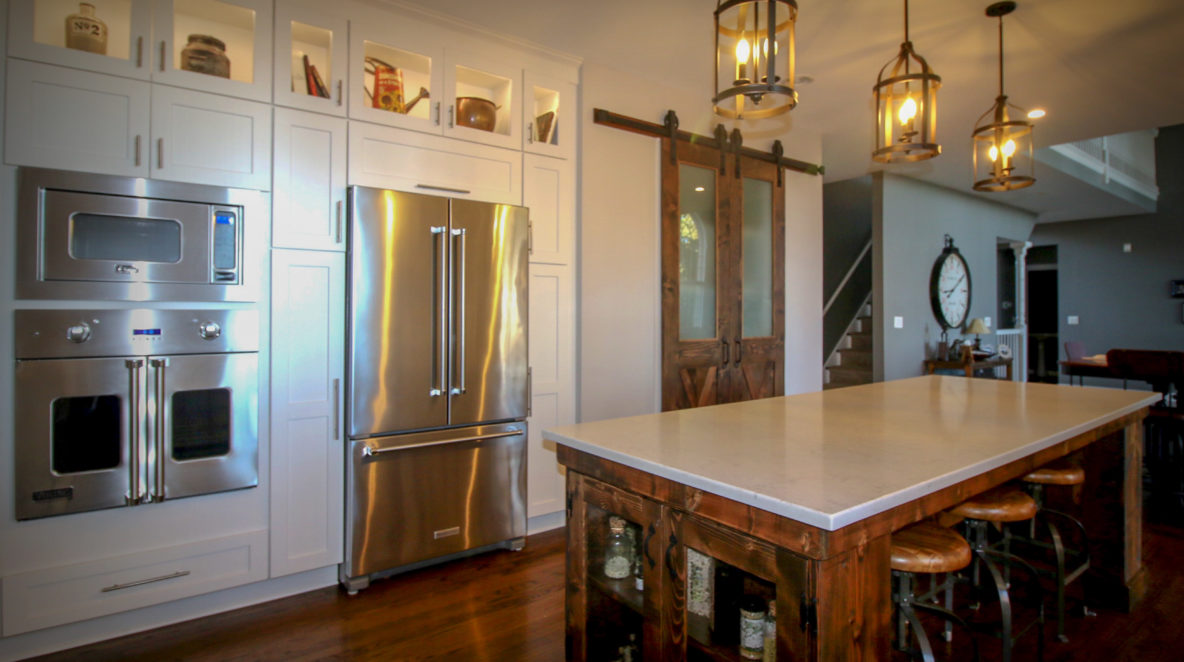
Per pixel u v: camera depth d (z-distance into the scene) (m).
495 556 3.00
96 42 2.17
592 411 3.38
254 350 2.42
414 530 2.74
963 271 6.72
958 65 3.35
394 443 2.66
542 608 2.45
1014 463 1.61
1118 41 3.05
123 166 2.16
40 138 2.04
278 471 2.48
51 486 2.05
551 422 3.25
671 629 1.44
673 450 1.58
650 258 3.65
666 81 3.67
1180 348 8.16
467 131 2.94
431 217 2.76
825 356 6.77
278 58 2.47
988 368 6.13
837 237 7.02
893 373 5.72
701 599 1.41
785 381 4.43
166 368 2.24
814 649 1.10
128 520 2.20
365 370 2.60
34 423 2.03
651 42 3.12
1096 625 2.34
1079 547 2.60
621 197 3.51
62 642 2.12
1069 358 6.85
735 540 1.27
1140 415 2.62
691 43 3.13
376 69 2.81
